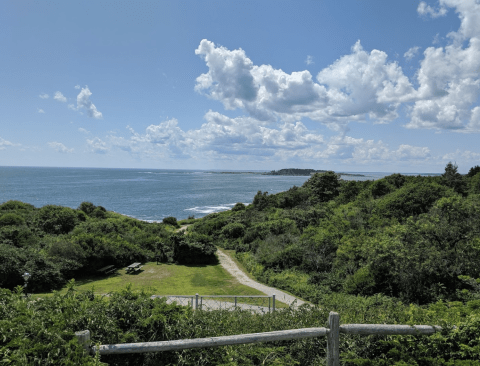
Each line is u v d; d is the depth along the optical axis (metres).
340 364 4.09
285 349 4.50
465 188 37.62
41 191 132.25
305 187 53.69
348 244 20.53
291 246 24.27
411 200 28.77
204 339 3.50
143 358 3.77
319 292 17.38
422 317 4.75
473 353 3.82
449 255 15.25
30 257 18.56
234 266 26.11
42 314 3.63
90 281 20.78
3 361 2.87
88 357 3.11
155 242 29.25
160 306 4.35
